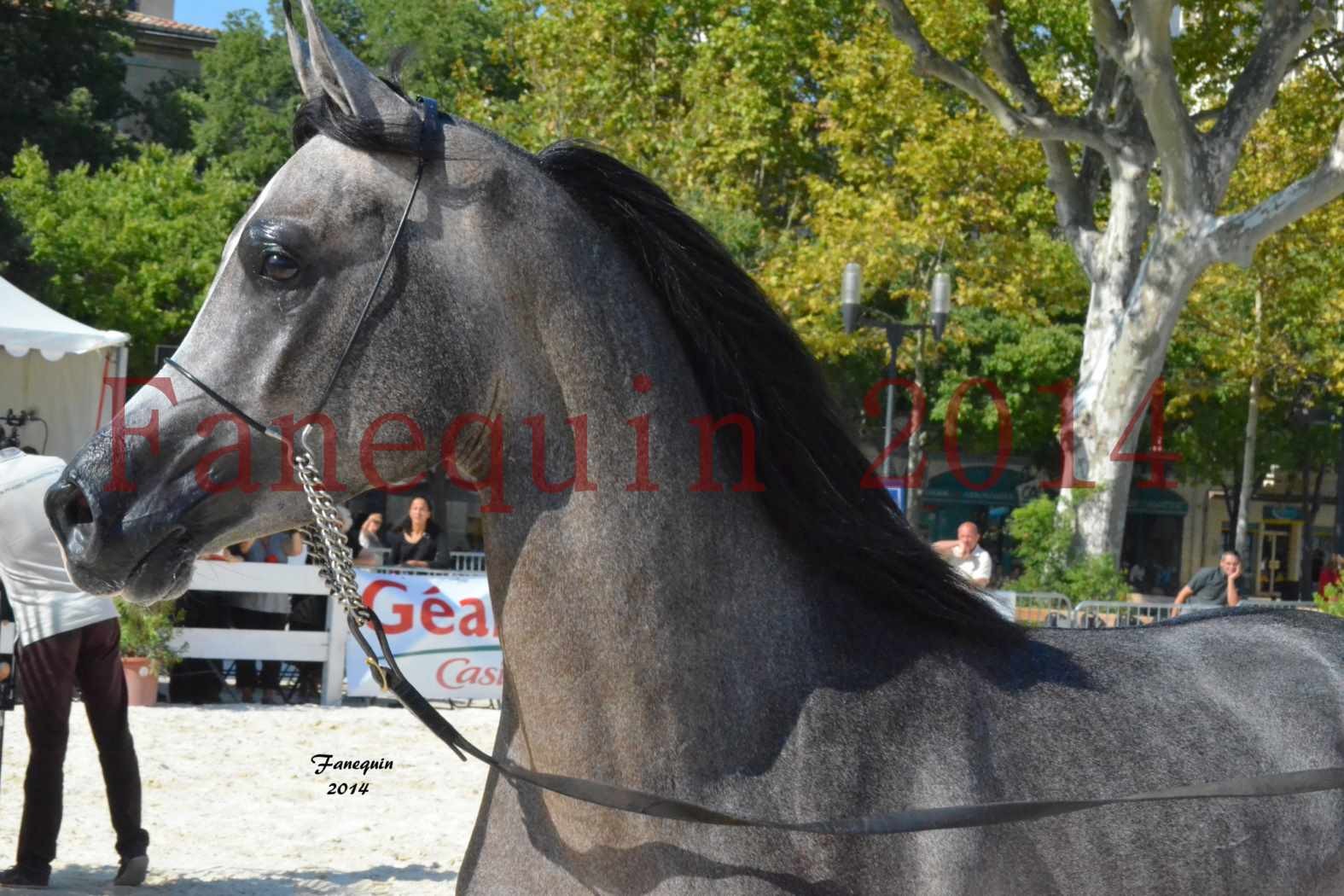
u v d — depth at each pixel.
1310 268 24.75
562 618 2.58
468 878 2.73
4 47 32.75
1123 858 2.67
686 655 2.58
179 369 2.57
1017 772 2.64
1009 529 17.58
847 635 2.71
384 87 2.63
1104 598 16.16
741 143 25.67
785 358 2.82
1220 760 2.79
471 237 2.60
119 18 35.16
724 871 2.48
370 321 2.55
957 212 21.81
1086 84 22.73
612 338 2.66
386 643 2.67
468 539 23.25
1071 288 23.66
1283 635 3.20
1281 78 16.45
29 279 27.41
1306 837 2.85
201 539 2.57
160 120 37.72
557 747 2.58
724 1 26.42
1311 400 31.27
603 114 25.95
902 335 16.83
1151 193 25.27
